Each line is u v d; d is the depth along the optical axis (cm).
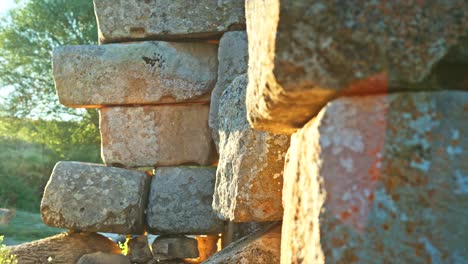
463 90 154
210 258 354
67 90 498
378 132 152
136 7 492
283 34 154
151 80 495
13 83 1377
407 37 149
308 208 167
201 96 498
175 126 501
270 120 192
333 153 155
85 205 483
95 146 1461
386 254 147
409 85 152
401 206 148
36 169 1577
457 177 146
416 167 148
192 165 509
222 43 480
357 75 152
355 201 151
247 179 318
